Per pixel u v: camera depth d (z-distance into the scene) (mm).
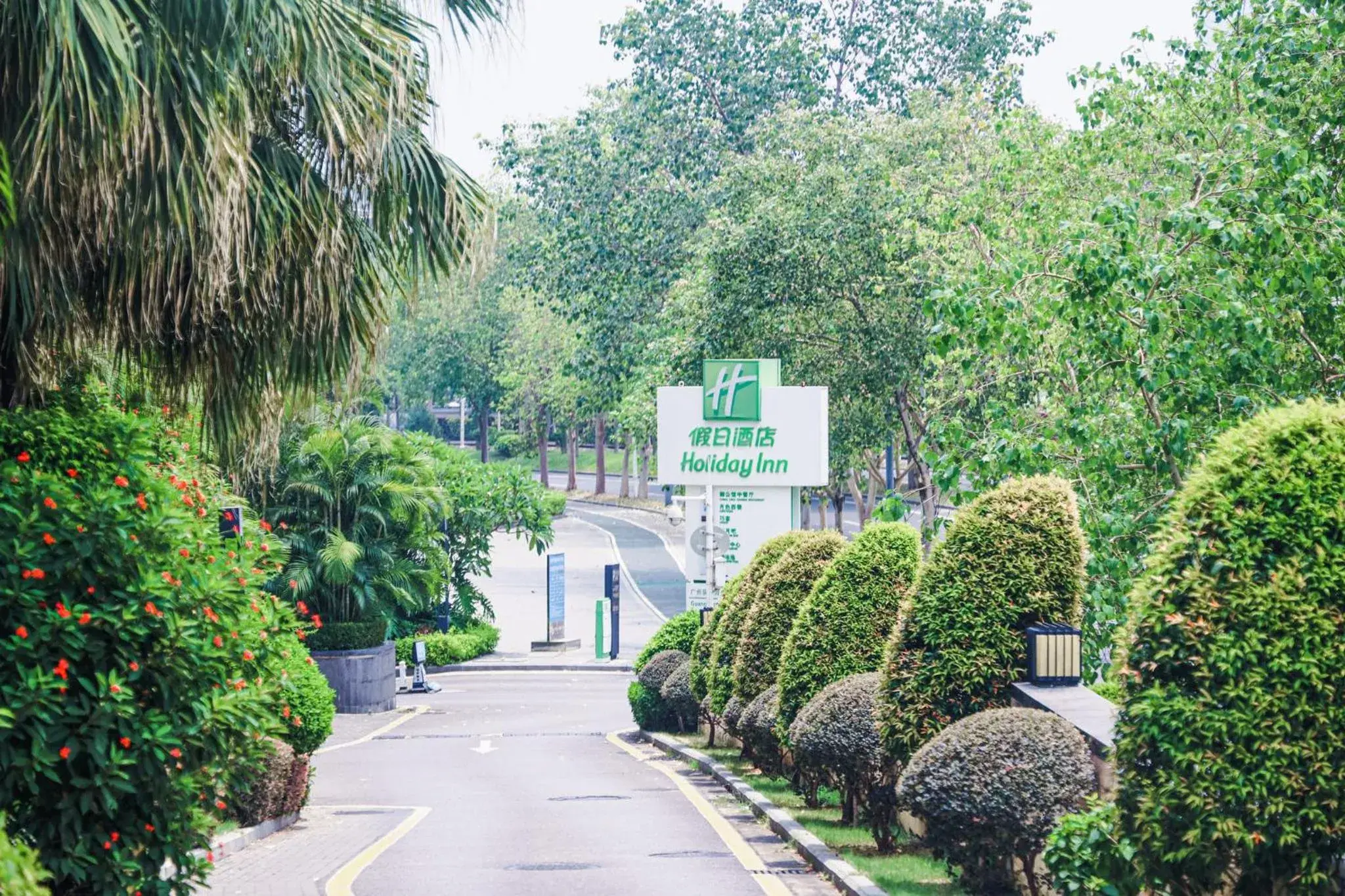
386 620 38781
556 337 82188
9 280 9133
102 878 8711
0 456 8953
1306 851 7227
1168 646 7531
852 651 16297
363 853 14219
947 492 17125
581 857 13633
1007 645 11695
